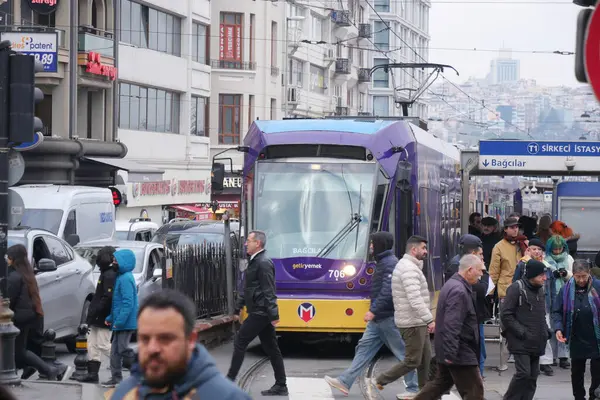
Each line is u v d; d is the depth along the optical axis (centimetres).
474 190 5272
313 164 2569
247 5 8662
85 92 5991
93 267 2975
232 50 8656
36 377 2069
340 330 2475
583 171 4097
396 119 3141
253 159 2603
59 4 5506
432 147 3114
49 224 3262
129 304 1948
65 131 5547
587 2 765
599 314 1830
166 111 7231
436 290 3075
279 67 9294
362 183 2550
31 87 1802
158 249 3091
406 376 1912
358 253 2506
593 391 1864
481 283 2006
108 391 1769
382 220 2548
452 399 1962
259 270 1953
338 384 1956
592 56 691
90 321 1998
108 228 3647
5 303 1791
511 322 1722
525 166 4097
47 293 2372
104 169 6109
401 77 14950
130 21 6494
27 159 5444
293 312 2481
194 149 7744
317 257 2502
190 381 657
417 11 16050
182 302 661
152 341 651
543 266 1720
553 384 2175
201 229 4109
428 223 2941
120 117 6438
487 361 2350
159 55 6950
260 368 2391
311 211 2541
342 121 2644
